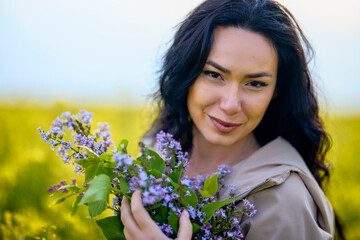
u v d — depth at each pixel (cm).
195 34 167
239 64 153
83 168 142
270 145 183
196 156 203
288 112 195
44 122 394
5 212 249
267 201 160
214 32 158
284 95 190
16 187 279
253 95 160
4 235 217
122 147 127
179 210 133
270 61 160
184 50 173
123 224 143
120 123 532
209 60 158
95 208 127
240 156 195
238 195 161
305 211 157
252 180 163
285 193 159
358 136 580
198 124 172
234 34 155
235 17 156
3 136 381
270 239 155
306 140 206
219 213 146
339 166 441
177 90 178
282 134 203
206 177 162
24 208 257
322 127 211
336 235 229
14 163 313
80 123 146
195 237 142
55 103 349
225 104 156
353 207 340
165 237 129
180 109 192
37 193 274
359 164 454
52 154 327
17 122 420
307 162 211
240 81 156
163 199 134
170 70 184
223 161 195
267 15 161
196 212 142
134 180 126
